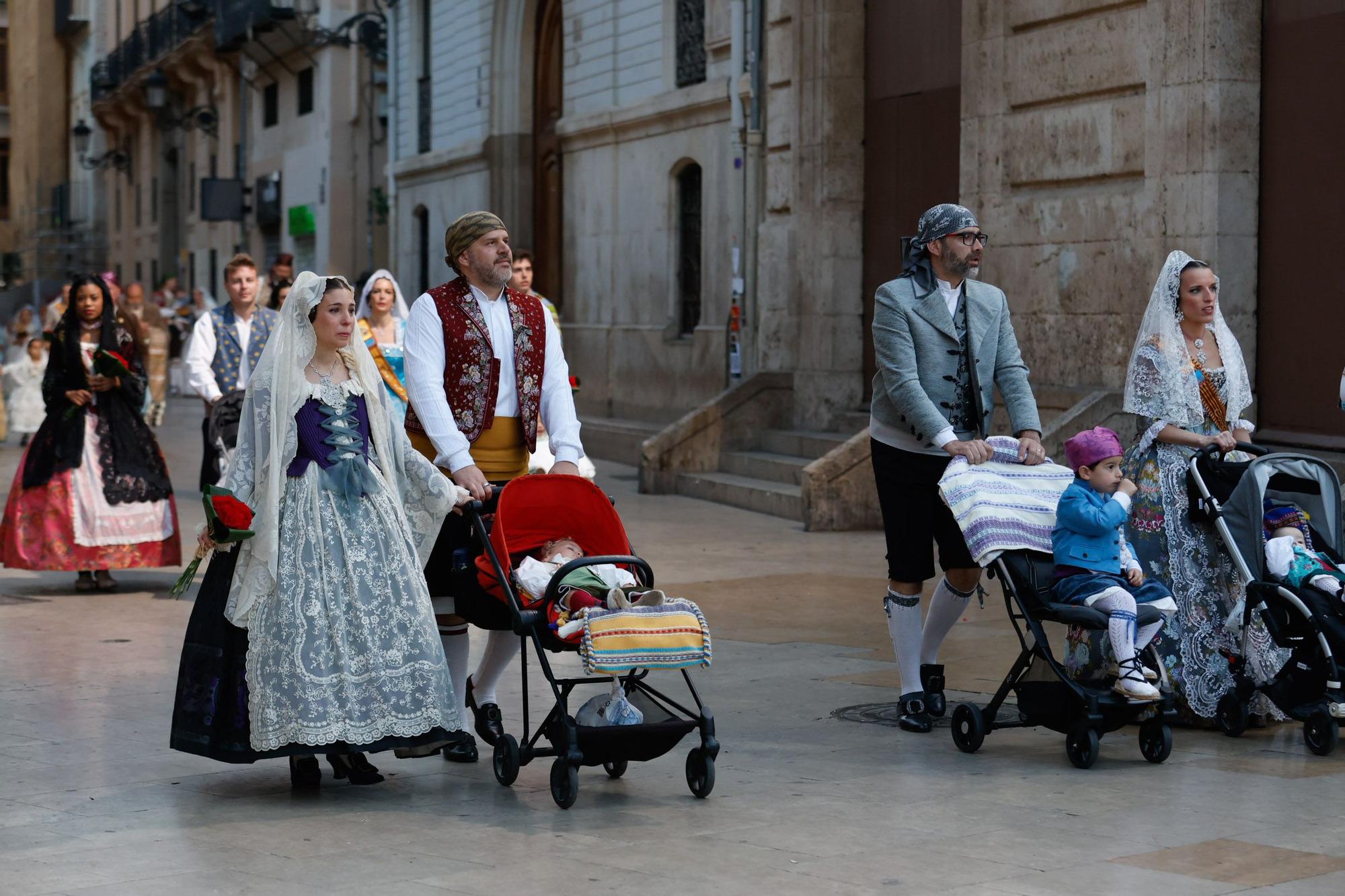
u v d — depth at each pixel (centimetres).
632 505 1448
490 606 565
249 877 441
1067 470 638
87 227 5244
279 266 1184
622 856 462
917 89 1414
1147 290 1098
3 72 5944
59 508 970
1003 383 666
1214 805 521
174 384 3241
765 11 1634
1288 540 625
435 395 581
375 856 463
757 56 1636
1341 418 997
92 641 827
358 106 3108
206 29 3631
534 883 435
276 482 530
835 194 1499
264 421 537
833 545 1197
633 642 512
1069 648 634
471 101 2411
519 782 559
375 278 957
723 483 1460
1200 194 1051
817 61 1498
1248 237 1052
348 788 550
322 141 3147
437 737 536
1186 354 668
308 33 3098
